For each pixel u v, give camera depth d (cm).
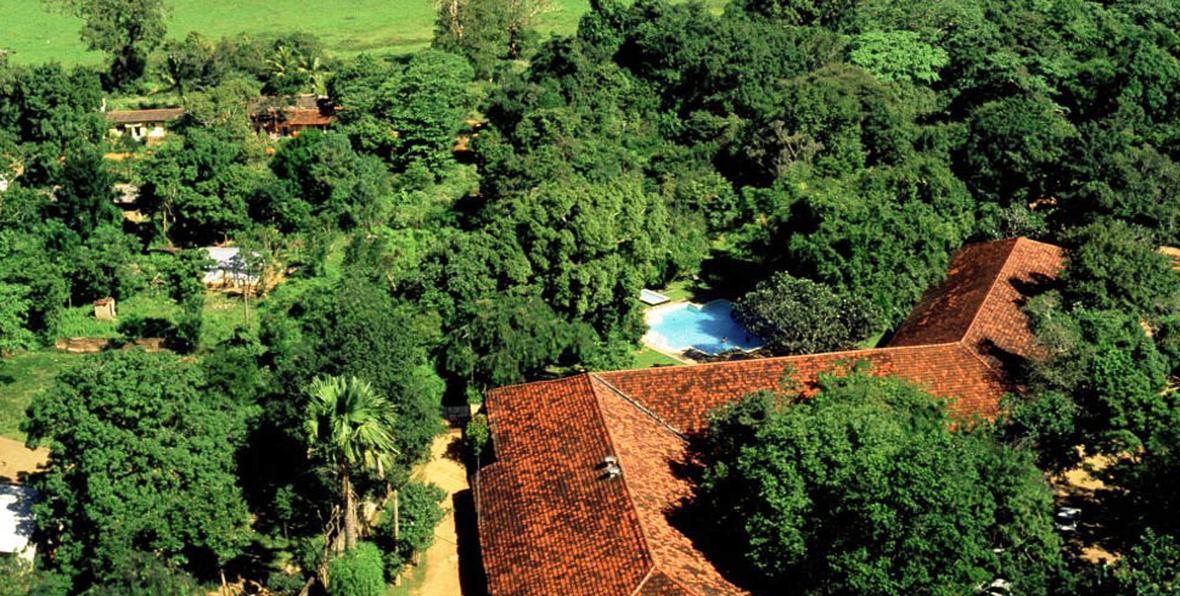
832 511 5297
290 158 11112
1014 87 12988
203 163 10769
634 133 13200
